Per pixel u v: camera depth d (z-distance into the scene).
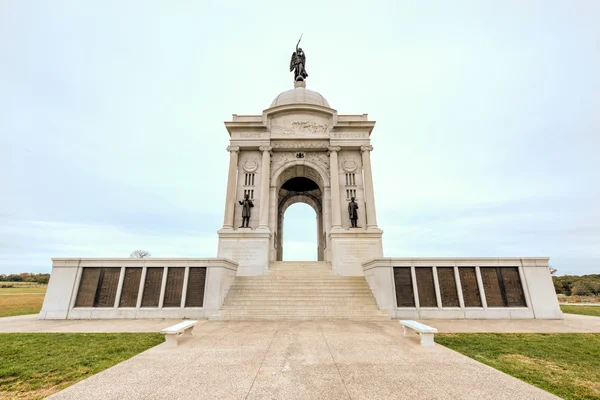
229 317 16.34
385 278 17.45
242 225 29.22
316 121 33.12
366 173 30.75
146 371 7.31
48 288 17.22
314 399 5.69
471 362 8.05
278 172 32.12
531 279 17.41
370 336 11.43
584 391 6.25
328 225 30.48
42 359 8.48
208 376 6.95
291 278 21.67
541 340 10.96
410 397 5.79
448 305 17.09
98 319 16.36
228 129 32.62
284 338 11.05
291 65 46.41
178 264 17.67
